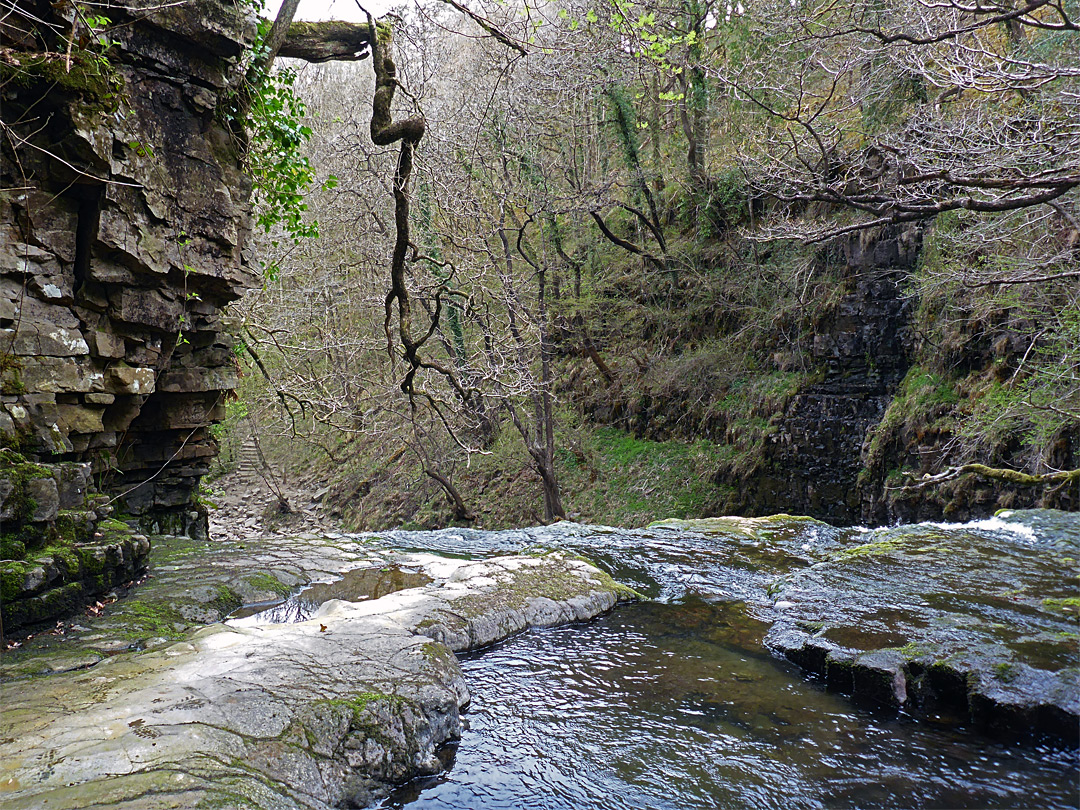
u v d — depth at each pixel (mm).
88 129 5859
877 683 3982
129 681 3637
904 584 5344
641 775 3357
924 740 3584
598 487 19031
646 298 20844
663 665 4574
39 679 3680
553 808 3148
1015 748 3480
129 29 6340
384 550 6980
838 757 3459
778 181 11352
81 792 2594
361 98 19797
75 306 6219
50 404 5770
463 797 3238
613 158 21469
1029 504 10359
